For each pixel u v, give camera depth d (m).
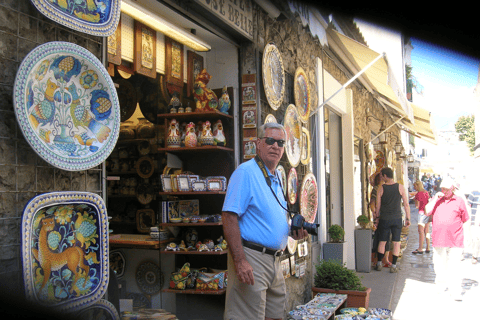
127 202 5.10
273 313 3.05
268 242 2.87
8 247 2.02
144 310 3.62
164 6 3.62
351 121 8.99
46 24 2.27
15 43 2.10
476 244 8.92
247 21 4.56
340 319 4.39
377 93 10.73
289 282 5.16
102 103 2.51
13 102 1.97
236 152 4.50
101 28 2.46
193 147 4.24
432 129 13.70
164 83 4.27
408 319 5.16
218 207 4.44
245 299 2.83
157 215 4.88
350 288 5.17
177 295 4.29
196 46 4.23
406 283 7.15
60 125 2.27
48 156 2.12
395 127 16.98
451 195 6.14
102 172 2.59
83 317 2.31
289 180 5.32
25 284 1.97
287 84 5.55
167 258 4.35
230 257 2.92
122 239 4.38
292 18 5.01
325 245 6.71
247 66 4.62
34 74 2.12
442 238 6.12
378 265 8.27
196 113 4.24
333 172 9.00
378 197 8.26
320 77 6.95
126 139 4.97
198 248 4.16
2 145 2.02
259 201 2.87
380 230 8.27
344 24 7.20
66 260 2.26
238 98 4.59
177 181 4.16
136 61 3.74
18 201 2.08
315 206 6.25
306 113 6.07
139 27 3.78
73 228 2.31
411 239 13.51
